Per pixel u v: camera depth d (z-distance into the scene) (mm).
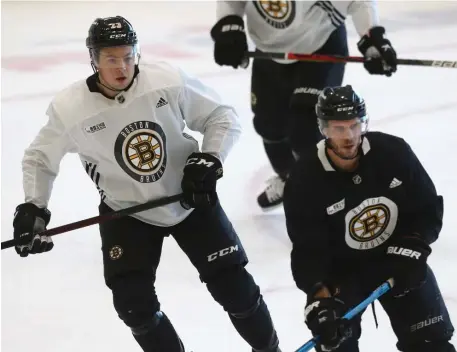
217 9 12742
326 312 7609
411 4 28031
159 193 8789
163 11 30047
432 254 12195
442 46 23750
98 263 12859
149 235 8898
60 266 12805
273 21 12656
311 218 8047
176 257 12820
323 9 12422
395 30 25453
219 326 10836
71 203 15477
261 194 14211
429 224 8109
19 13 31031
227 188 15438
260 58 13227
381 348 10008
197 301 11484
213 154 8812
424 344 8172
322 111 7559
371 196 7922
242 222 13977
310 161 7945
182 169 8945
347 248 8258
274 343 9398
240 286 8898
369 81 21312
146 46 25703
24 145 18797
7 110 21250
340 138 7551
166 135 8617
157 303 8719
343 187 7867
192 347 10352
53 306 11625
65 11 31062
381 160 7836
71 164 17500
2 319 11297
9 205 15438
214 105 8898
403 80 21141
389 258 8078
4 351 10484
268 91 13406
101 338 10742
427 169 15469
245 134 18312
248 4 12797
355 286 8281
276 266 12273
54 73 24094
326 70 12422
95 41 7922
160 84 8438
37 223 8625
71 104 8406
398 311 8242
